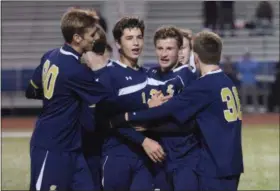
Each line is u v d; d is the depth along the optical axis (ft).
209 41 44.65
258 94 151.23
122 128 45.88
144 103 46.78
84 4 176.45
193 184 44.80
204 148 44.62
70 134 43.70
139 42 46.88
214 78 44.47
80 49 44.55
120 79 46.39
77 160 44.11
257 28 175.94
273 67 151.33
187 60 50.16
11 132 124.36
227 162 43.39
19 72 152.66
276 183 75.00
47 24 185.37
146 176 46.52
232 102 44.37
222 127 43.98
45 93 44.06
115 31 47.16
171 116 45.39
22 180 75.66
